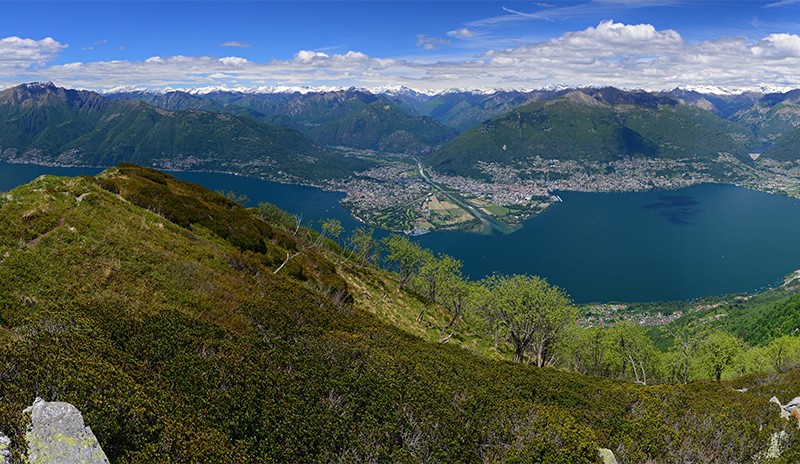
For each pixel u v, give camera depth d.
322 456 20.97
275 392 24.61
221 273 47.12
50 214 43.06
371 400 27.06
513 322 63.38
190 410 20.36
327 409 24.75
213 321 34.66
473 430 26.47
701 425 29.94
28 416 14.30
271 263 68.50
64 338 21.89
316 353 32.28
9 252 35.59
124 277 38.28
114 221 48.31
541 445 24.67
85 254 39.28
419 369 33.69
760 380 51.44
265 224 90.06
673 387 40.94
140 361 23.38
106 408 16.64
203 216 71.50
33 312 28.06
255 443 20.66
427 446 23.81
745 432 29.00
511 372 40.59
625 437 27.50
